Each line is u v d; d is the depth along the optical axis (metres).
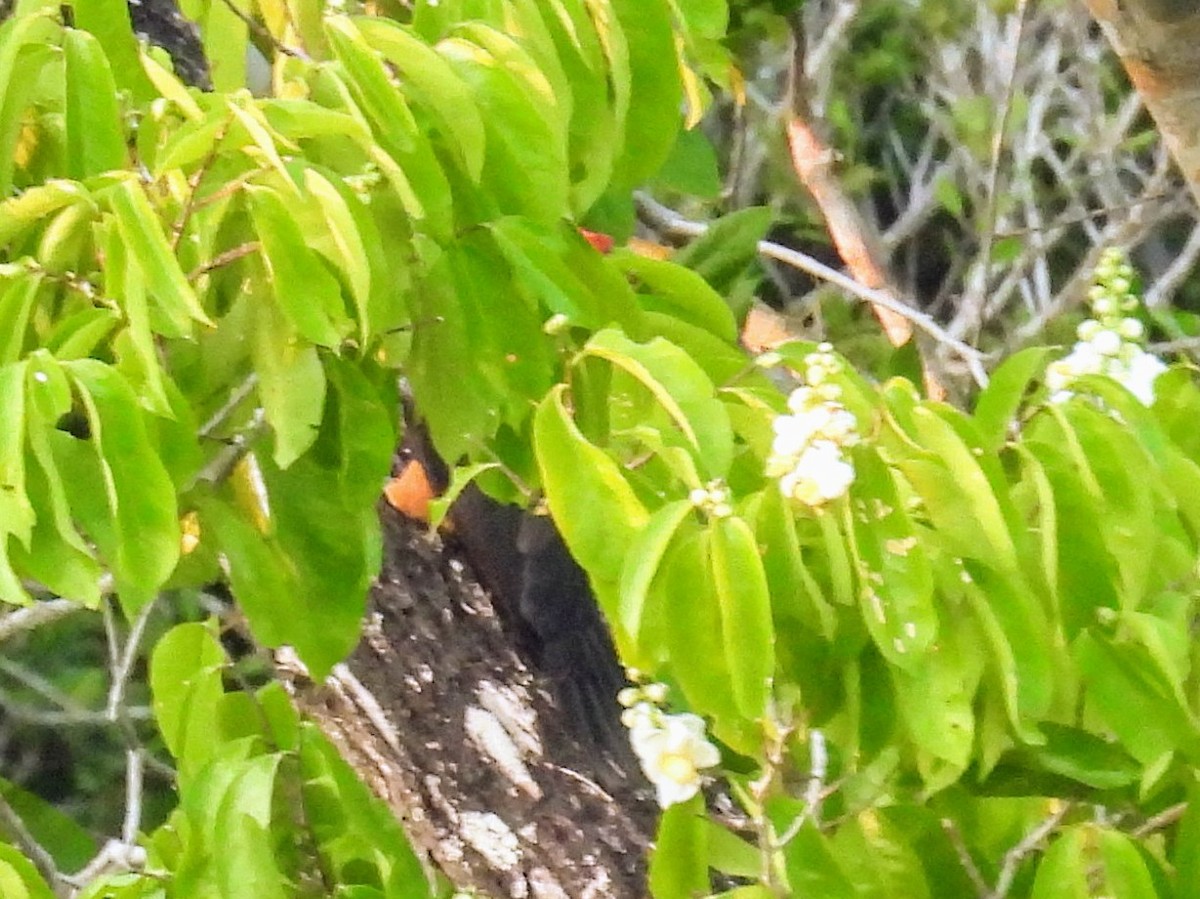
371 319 1.78
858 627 1.82
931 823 1.93
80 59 1.78
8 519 1.73
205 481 1.86
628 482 1.80
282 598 1.86
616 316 1.87
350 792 1.98
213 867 1.95
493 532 2.07
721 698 1.78
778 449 1.77
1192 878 1.87
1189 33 1.94
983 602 1.80
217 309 1.82
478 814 2.07
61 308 1.82
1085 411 1.82
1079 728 1.91
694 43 1.95
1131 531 1.82
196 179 1.76
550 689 2.08
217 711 2.02
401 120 1.77
